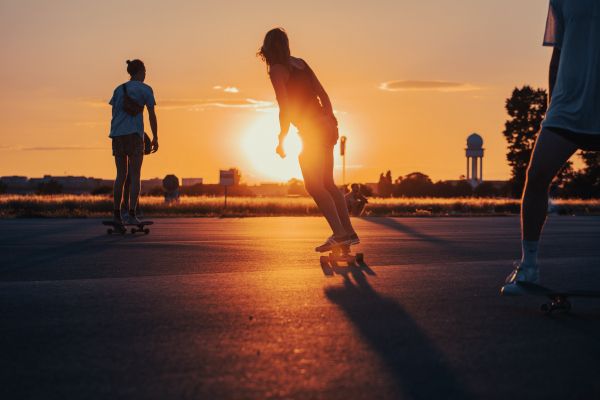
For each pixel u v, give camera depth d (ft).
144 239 35.04
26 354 10.40
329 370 9.41
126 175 38.88
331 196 23.48
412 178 363.76
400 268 21.56
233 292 16.26
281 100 23.22
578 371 9.40
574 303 14.96
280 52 23.25
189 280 18.48
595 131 14.08
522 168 254.88
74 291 16.55
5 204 102.37
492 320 12.96
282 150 23.49
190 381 8.94
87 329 12.14
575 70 14.24
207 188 263.29
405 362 9.84
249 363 9.78
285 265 22.47
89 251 27.55
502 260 24.41
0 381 9.02
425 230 47.78
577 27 14.26
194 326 12.34
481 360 9.96
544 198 14.83
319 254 26.43
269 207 105.19
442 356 10.18
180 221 64.64
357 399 8.16
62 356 10.27
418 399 8.16
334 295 15.83
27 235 38.17
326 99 23.88
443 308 14.20
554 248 30.30
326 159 23.20
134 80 38.40
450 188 352.49
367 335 11.59
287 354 10.29
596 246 31.55
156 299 15.28
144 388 8.65
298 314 13.46
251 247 29.91
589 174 242.17
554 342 11.14
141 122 38.45
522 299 15.40
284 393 8.40
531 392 8.46
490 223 62.64
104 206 104.63
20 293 16.29
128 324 12.55
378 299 15.29
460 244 32.63
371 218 79.56
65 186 348.18
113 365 9.74
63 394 8.46
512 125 256.73
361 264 22.84
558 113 14.34
